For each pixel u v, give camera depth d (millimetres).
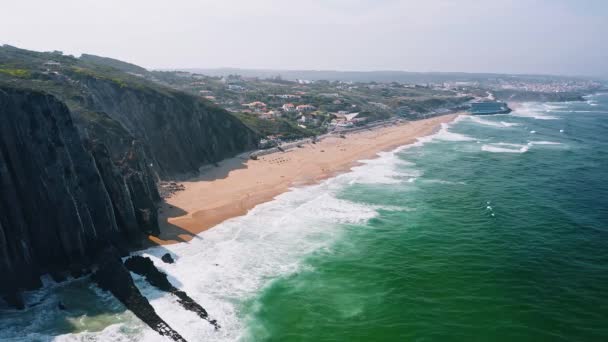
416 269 47625
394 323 38062
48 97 48406
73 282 43156
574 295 42188
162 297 40500
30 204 44469
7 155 43656
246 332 36406
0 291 38906
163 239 54281
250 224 59875
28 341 33750
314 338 35969
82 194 48688
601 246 53344
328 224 60531
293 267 47781
